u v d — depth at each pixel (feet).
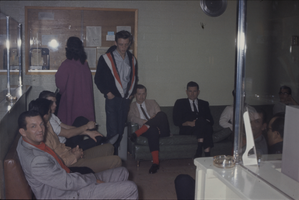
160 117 10.18
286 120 4.49
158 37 12.19
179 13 12.25
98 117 12.01
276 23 12.28
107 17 11.65
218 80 12.97
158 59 12.30
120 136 10.55
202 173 4.68
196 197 4.79
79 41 9.91
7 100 7.41
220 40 12.75
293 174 4.32
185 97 12.70
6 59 7.75
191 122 10.71
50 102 6.96
